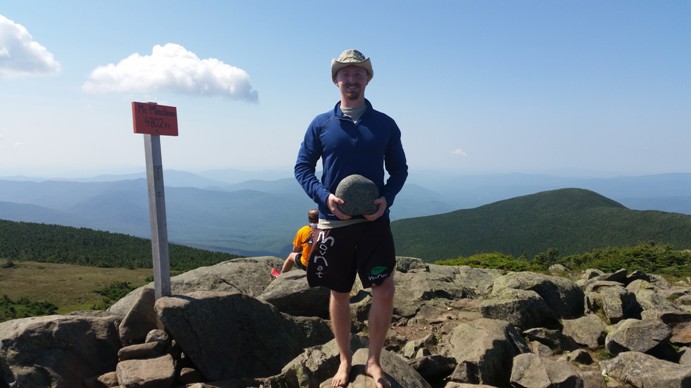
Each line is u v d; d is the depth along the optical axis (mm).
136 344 5457
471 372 4965
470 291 8992
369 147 3494
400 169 3760
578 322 6859
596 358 5945
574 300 7926
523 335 6617
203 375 5277
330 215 3588
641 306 7520
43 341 5148
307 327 6469
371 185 3375
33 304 58875
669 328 5668
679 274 14727
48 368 4938
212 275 8531
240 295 5953
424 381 4266
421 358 5066
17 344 4996
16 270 82938
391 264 3578
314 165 3783
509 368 5418
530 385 4734
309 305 7527
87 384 4980
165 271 5844
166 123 5902
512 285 7984
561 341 6426
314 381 4566
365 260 3545
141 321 5703
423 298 8305
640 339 5660
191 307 5410
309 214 8531
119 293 69000
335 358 4734
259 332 5852
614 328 6547
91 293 69250
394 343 6633
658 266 17250
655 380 4672
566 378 4684
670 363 4867
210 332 5430
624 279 9930
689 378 4488
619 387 4891
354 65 3504
